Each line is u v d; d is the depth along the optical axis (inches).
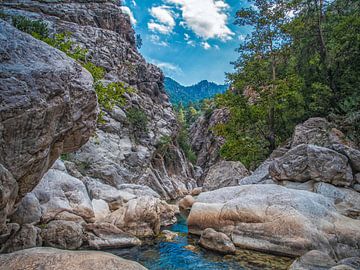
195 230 484.7
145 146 1483.8
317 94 825.5
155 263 357.4
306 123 748.0
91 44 1595.7
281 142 971.9
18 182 264.4
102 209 532.4
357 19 785.6
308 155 558.3
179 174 1833.2
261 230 402.3
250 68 921.5
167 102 2057.1
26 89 245.3
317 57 851.4
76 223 415.5
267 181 629.3
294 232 378.3
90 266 208.4
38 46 297.3
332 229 380.5
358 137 655.1
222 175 776.3
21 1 1545.3
